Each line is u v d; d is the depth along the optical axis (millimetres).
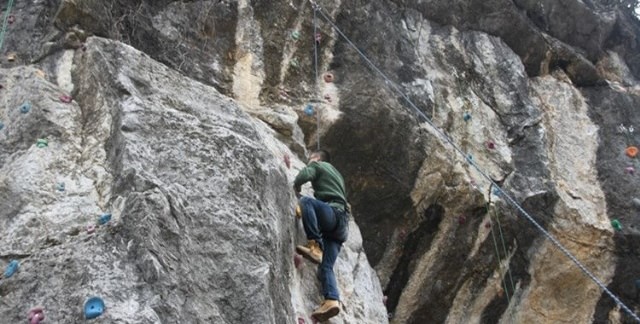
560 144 7730
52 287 3740
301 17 6918
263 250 4328
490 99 7664
